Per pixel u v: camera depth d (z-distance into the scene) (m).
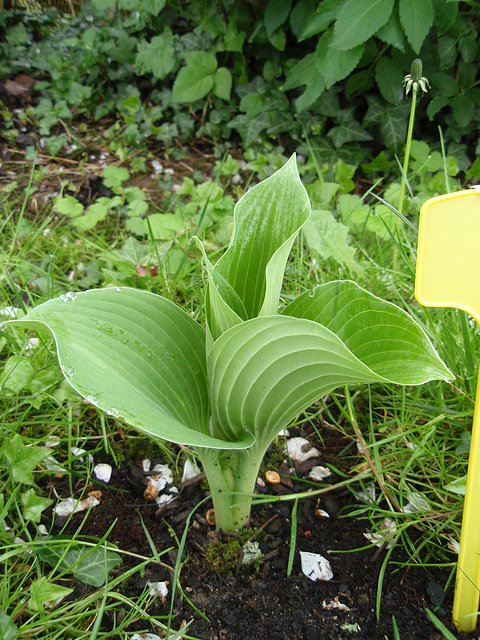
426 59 0.88
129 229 0.81
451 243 0.31
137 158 0.98
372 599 0.41
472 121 0.96
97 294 0.37
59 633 0.38
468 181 0.94
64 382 0.54
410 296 0.65
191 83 0.97
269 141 1.05
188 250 0.69
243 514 0.44
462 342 0.57
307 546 0.45
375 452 0.48
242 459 0.40
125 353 0.36
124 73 1.12
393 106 0.95
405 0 0.71
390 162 0.92
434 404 0.54
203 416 0.41
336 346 0.29
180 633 0.38
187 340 0.40
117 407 0.30
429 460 0.51
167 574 0.43
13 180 0.94
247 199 0.38
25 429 0.53
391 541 0.45
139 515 0.47
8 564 0.43
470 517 0.35
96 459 0.52
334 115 0.96
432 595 0.41
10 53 1.16
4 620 0.36
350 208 0.74
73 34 1.25
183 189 0.84
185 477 0.50
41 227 0.77
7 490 0.47
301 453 0.53
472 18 0.85
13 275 0.71
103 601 0.37
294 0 0.93
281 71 1.00
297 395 0.35
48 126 1.05
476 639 0.39
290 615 0.40
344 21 0.72
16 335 0.60
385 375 0.32
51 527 0.45
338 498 0.49
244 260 0.39
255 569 0.43
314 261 0.69
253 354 0.33
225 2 1.01
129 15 1.23
